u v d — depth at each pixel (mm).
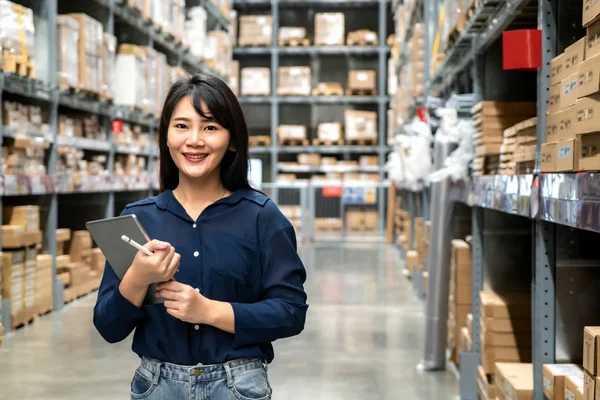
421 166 5980
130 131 8391
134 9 7766
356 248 11984
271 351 1698
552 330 2482
